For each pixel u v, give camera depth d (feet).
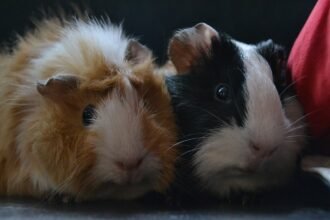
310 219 1.21
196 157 1.34
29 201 1.34
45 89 1.28
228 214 1.25
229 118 1.32
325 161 1.45
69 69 1.31
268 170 1.32
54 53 1.36
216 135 1.32
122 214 1.24
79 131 1.26
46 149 1.27
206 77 1.38
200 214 1.24
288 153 1.34
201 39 1.42
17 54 1.44
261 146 1.28
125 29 1.86
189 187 1.36
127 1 1.85
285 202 1.34
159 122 1.32
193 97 1.37
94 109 1.27
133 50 1.37
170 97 1.39
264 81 1.34
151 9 1.86
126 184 1.28
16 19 1.82
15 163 1.37
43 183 1.32
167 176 1.31
